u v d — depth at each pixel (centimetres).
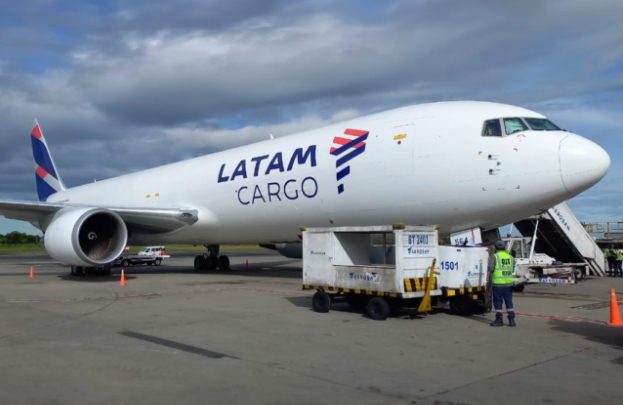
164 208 1988
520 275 1578
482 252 1059
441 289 998
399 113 1428
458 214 1286
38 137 3234
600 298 1355
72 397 513
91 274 2119
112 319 974
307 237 1108
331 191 1478
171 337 805
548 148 1178
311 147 1564
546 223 2120
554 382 557
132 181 2403
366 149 1411
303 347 733
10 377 584
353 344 752
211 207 1914
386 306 959
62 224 1747
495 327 891
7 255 6006
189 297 1320
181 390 535
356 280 1010
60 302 1227
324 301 1055
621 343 757
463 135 1267
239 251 7306
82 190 2797
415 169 1309
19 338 800
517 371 602
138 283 1731
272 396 515
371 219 1438
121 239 1792
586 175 1151
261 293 1410
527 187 1188
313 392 527
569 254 2275
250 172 1753
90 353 698
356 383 557
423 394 519
